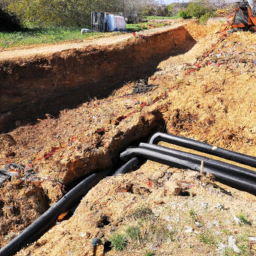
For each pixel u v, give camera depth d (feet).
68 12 89.35
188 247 18.94
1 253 24.49
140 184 27.35
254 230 19.66
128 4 102.53
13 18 77.56
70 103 50.98
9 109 47.70
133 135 37.60
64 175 32.63
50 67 51.16
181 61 60.13
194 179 25.88
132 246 19.56
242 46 50.85
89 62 54.24
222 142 34.30
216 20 69.77
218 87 39.32
